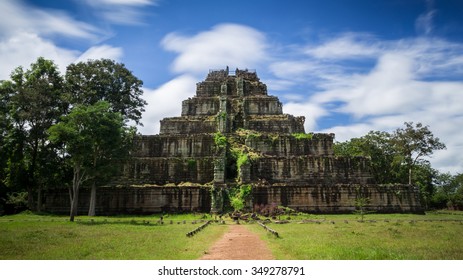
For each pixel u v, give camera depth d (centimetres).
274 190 5812
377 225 3750
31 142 5903
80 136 4325
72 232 2947
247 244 2347
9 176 5816
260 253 1980
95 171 4606
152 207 5756
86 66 6512
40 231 2983
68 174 5981
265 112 7600
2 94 5884
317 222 4350
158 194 5800
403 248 2055
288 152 6694
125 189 5856
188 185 5906
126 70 6800
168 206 5741
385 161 8150
